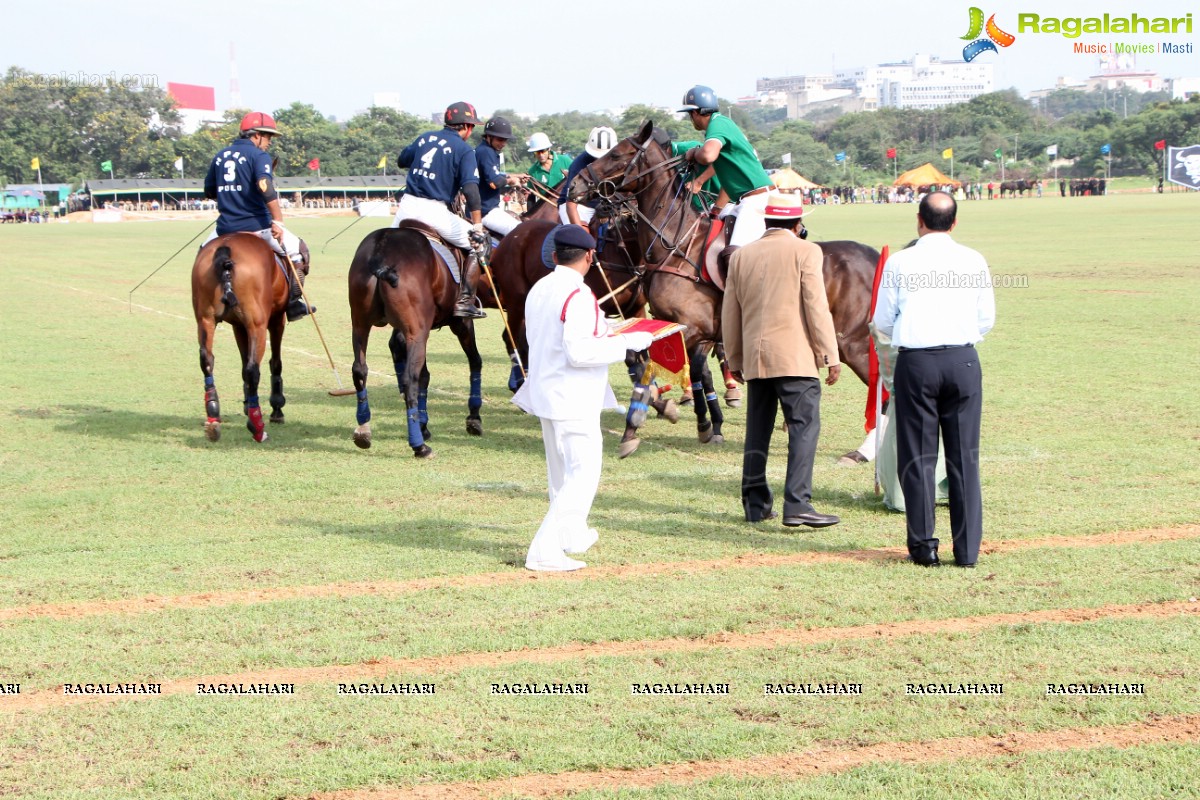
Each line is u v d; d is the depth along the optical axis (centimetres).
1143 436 1091
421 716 534
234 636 635
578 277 723
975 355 723
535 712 536
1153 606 659
